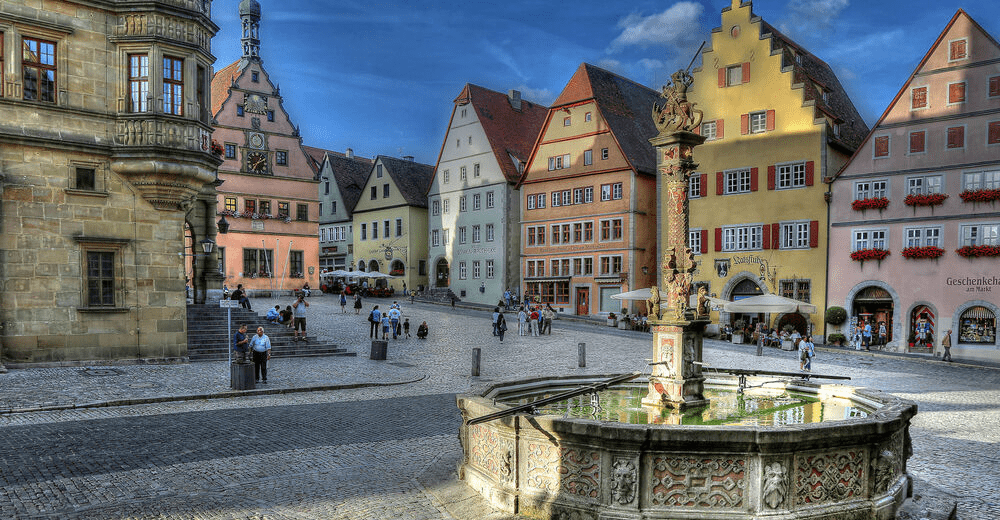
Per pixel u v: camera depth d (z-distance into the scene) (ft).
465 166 200.44
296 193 182.39
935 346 120.47
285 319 97.14
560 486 25.41
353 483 32.07
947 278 119.85
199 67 76.33
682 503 23.71
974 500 32.30
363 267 228.84
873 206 127.03
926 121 123.44
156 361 73.20
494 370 79.77
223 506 28.58
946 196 120.57
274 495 30.14
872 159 128.77
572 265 173.78
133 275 71.97
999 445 45.06
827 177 133.59
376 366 80.07
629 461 23.80
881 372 91.97
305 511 28.02
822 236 134.21
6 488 30.55
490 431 28.68
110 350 70.64
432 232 210.38
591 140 170.60
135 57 71.41
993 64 117.19
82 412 48.98
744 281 146.10
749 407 37.09
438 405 55.11
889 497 26.00
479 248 195.31
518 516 26.08
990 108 117.29
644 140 175.11
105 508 28.12
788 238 138.72
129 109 71.26
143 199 72.59
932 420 54.90
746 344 130.93
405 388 65.26
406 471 34.30
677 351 36.47
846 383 79.20
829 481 24.56
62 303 68.08
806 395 40.88
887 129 127.44
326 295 196.34
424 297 200.44
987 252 114.73
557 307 176.35
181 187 73.05
